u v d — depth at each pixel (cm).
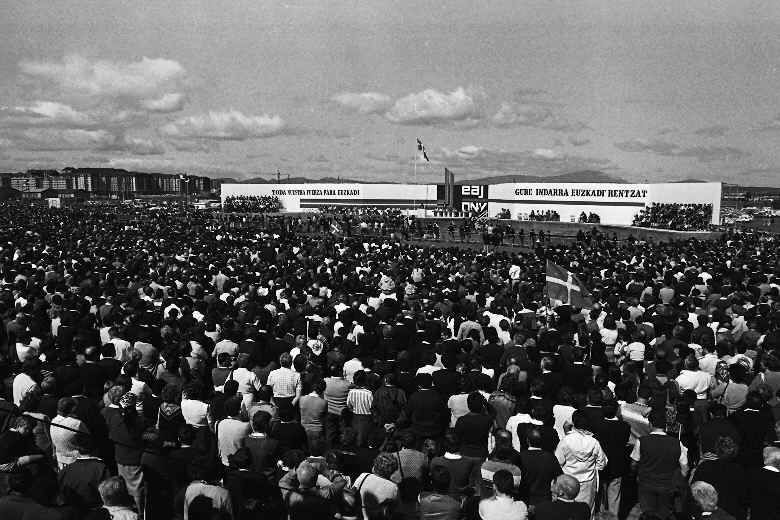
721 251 3209
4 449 659
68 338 1234
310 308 1483
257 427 746
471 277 2072
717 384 997
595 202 6378
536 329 1333
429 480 746
